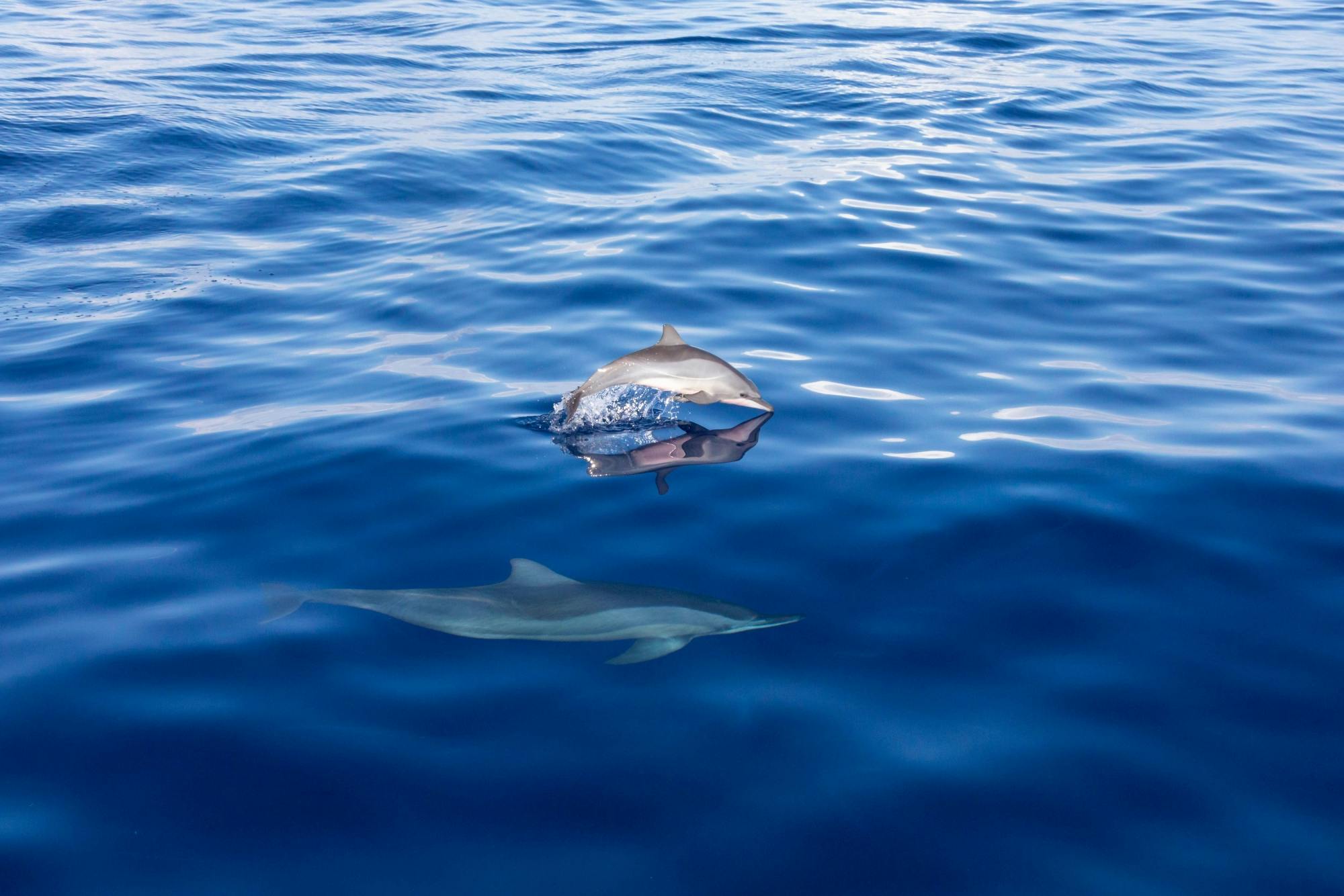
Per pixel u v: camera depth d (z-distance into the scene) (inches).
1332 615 213.8
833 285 410.9
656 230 475.8
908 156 590.6
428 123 658.2
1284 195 523.2
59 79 736.3
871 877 152.6
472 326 376.5
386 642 205.8
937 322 378.6
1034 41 908.0
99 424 307.3
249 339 372.2
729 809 164.4
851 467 275.3
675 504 257.6
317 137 627.5
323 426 301.3
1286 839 159.3
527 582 216.7
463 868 153.5
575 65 832.3
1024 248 453.7
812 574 229.0
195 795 167.9
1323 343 358.3
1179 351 353.7
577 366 341.1
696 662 199.3
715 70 802.2
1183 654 201.9
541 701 188.5
